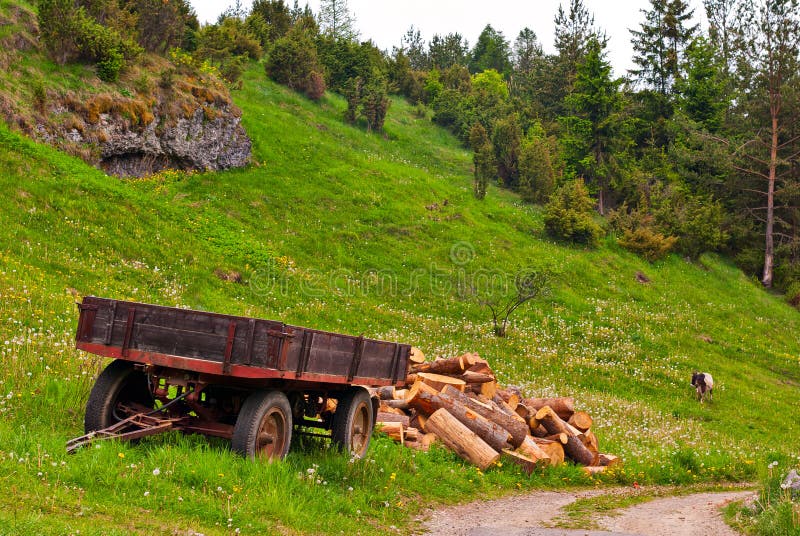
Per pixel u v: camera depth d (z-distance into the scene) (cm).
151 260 2406
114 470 628
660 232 4909
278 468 723
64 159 2770
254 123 4547
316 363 778
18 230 2109
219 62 5400
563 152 6000
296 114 5281
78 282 1922
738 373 3198
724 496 1244
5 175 2380
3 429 735
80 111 3016
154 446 744
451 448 1169
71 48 3156
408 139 6006
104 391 755
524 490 1092
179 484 646
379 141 5597
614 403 2355
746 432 2442
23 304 1493
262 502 639
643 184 5659
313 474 752
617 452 1617
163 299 2091
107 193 2686
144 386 816
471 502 934
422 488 923
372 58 7231
